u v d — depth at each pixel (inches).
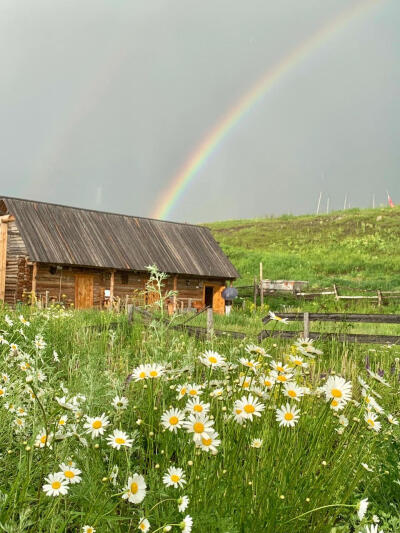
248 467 117.7
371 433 134.5
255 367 125.6
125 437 109.0
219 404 136.7
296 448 120.2
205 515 100.7
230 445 120.3
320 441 126.6
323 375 216.2
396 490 140.9
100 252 1058.1
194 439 102.3
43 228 1032.2
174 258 1188.5
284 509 108.5
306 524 111.3
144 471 125.6
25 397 144.3
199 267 1205.7
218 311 1247.5
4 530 89.8
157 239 1237.1
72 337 343.0
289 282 1424.7
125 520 107.5
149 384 128.5
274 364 123.0
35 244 974.4
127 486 96.9
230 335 312.7
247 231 2965.1
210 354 134.0
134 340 334.0
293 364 134.6
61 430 113.5
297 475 112.9
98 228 1145.4
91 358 184.2
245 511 106.8
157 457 121.0
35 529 95.8
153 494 108.2
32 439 98.8
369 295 1298.0
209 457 121.1
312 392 130.0
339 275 1852.9
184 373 149.9
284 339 372.2
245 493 110.0
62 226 1077.8
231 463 114.7
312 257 2158.0
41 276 979.9
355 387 230.8
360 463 118.9
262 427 125.3
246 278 1752.0
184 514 101.5
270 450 116.0
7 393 137.3
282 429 122.8
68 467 98.2
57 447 115.9
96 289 1043.3
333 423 126.8
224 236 2893.7
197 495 108.0
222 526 100.7
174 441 129.8
